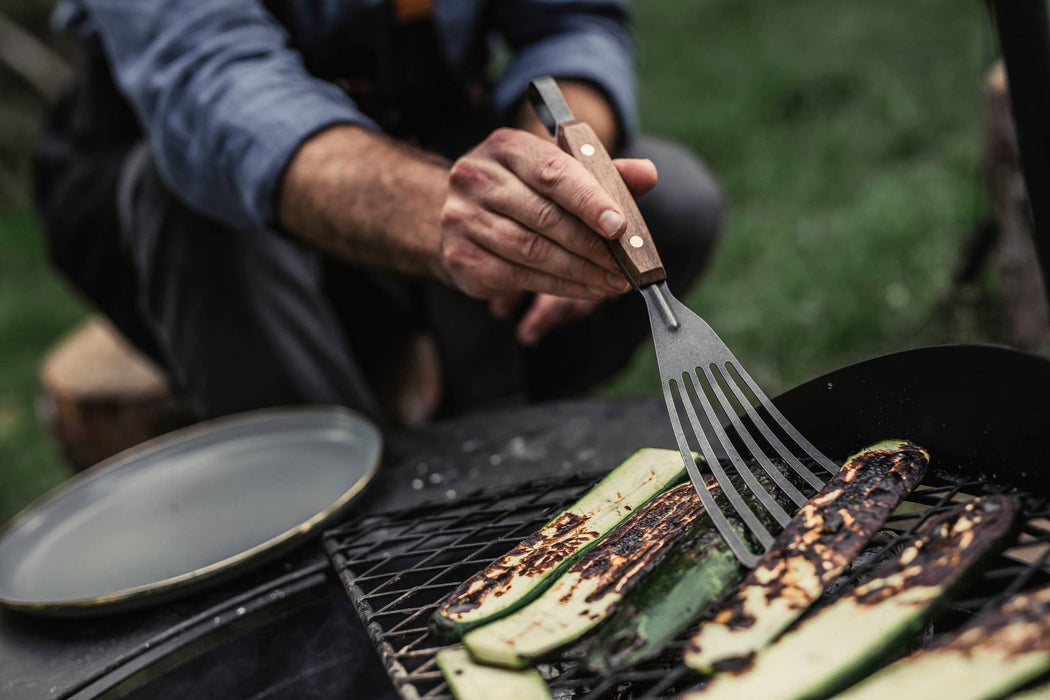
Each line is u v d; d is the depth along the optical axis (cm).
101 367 220
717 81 507
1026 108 78
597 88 170
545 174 85
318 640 101
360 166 115
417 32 167
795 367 241
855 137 377
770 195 359
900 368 86
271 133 120
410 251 110
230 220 142
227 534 110
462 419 135
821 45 499
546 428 127
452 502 105
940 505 80
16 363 361
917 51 445
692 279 205
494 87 184
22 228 491
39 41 543
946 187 298
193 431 134
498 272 97
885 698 64
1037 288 196
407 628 85
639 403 129
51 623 101
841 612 69
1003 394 80
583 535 86
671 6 729
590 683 76
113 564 108
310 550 105
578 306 146
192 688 95
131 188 167
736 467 81
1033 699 63
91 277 184
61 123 190
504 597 79
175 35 132
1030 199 82
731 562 76
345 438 127
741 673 66
